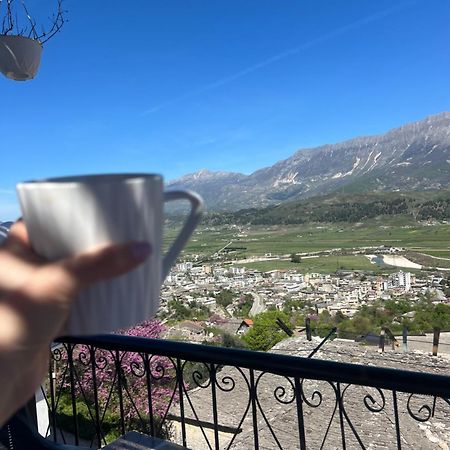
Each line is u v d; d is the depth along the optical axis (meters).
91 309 0.47
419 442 7.10
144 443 1.67
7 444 1.66
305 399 1.92
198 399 8.78
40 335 0.44
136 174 0.53
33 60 2.97
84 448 1.72
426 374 1.45
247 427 7.74
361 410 7.98
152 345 1.91
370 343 11.14
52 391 2.79
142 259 0.45
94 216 0.45
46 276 0.44
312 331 12.74
